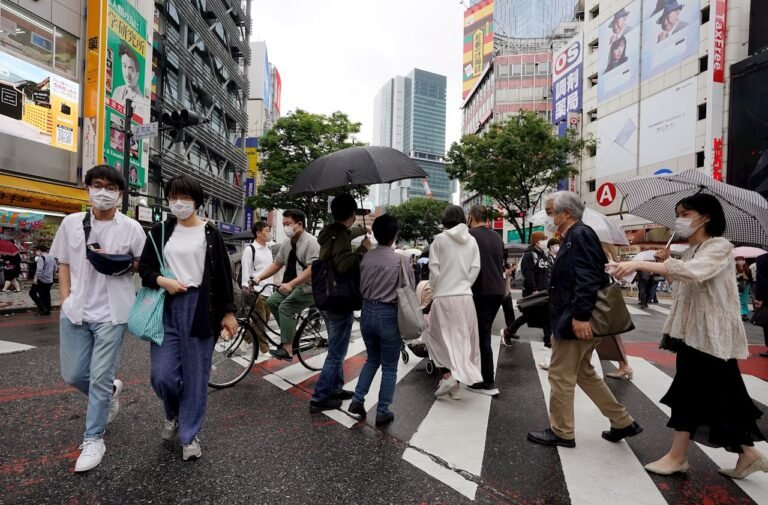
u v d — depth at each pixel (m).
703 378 2.60
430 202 58.38
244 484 2.52
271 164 24.72
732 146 18.77
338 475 2.64
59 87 14.88
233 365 4.88
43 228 15.48
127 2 17.38
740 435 2.54
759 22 18.23
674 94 22.48
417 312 3.37
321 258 3.71
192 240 2.88
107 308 2.82
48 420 3.44
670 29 22.78
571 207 3.05
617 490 2.50
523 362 5.66
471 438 3.21
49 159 14.65
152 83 21.14
